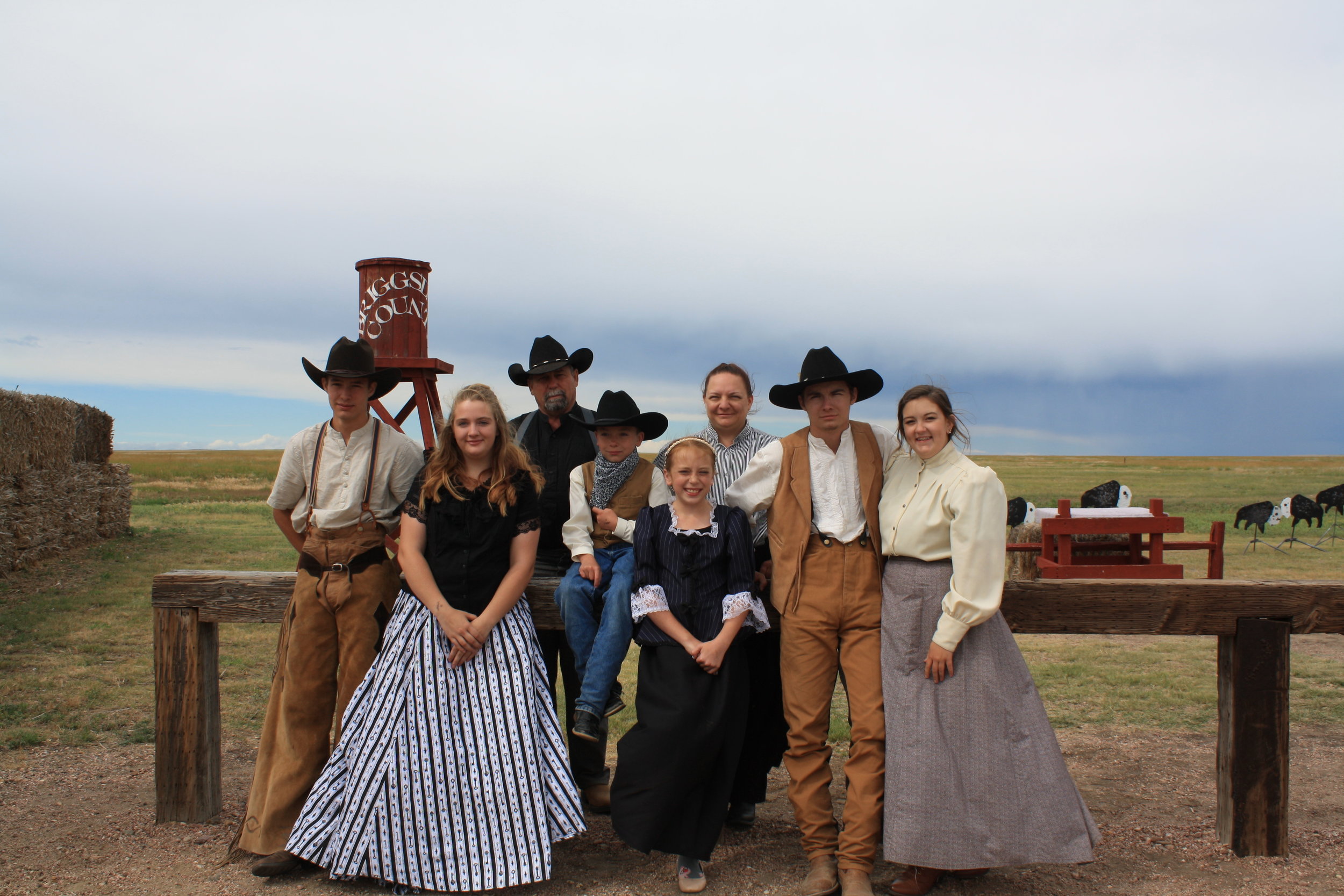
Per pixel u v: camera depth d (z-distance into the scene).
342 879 3.03
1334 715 5.39
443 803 2.94
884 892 3.06
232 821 3.64
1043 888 3.05
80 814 3.73
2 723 5.09
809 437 3.22
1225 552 13.45
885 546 3.05
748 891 3.03
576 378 3.88
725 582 3.11
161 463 53.94
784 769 4.48
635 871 3.20
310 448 3.29
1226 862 3.26
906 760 2.87
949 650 2.85
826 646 3.07
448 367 8.52
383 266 8.20
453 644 3.08
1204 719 5.34
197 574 3.62
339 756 3.08
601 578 3.33
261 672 6.36
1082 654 7.25
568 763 3.13
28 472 11.07
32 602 8.88
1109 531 6.32
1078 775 4.33
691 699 2.96
